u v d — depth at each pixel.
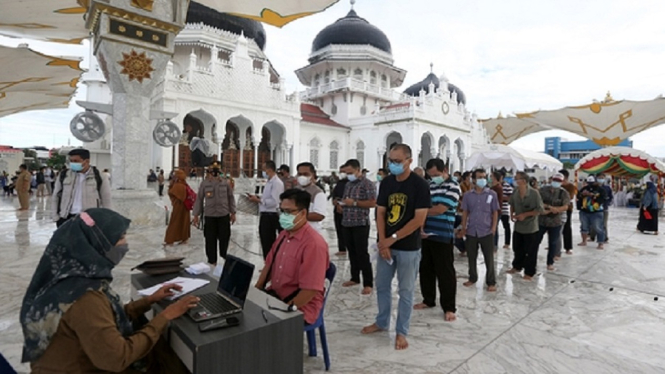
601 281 5.84
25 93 15.64
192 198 8.02
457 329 3.87
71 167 5.36
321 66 35.72
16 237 8.13
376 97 35.25
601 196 8.86
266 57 29.94
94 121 9.00
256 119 25.19
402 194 3.51
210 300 2.33
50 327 1.70
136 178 9.47
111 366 1.70
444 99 34.47
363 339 3.58
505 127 26.14
